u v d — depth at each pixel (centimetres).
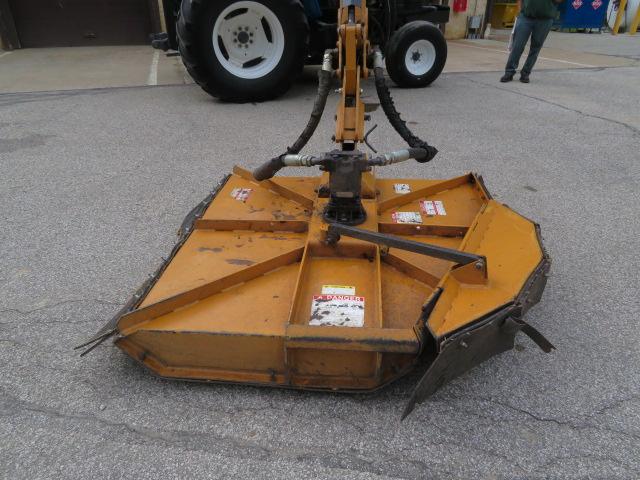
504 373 187
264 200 256
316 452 156
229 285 191
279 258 202
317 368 172
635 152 427
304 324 174
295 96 627
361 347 160
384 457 155
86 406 173
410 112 550
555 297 232
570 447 158
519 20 671
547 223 302
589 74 786
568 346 201
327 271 201
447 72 796
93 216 312
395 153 221
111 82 707
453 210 247
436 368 145
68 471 151
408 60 651
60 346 202
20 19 1002
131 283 244
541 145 443
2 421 167
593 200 333
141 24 1056
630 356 196
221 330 169
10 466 152
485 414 170
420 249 180
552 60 929
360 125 232
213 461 154
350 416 169
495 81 724
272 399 175
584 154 421
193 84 691
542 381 183
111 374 187
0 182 364
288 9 547
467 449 157
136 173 380
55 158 412
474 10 1277
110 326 178
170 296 179
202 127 493
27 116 532
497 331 161
